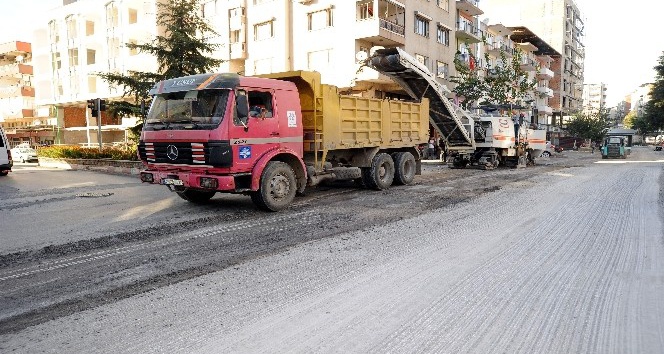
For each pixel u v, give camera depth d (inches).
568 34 3043.8
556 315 150.5
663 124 2017.7
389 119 466.0
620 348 128.3
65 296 170.4
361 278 187.0
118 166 700.0
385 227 283.7
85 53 1747.0
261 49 1284.4
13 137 2094.0
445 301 162.4
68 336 137.1
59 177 626.5
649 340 133.0
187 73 670.5
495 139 762.2
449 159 824.9
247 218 314.0
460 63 1294.3
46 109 1996.8
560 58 2898.6
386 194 430.9
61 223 302.7
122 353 126.4
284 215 324.5
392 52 558.3
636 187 487.5
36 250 235.6
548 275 190.9
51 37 1862.7
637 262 209.2
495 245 239.6
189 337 135.5
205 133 307.0
